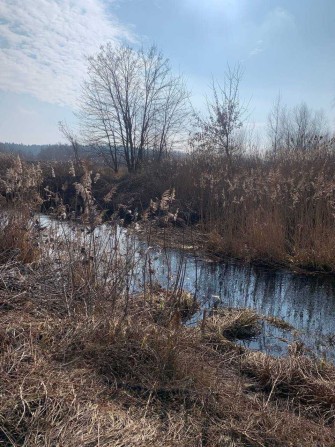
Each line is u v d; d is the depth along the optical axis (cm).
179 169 1669
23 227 710
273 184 1096
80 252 623
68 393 344
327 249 952
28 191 832
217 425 342
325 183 1030
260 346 563
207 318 616
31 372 360
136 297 605
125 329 460
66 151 2514
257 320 646
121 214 1509
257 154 1611
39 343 419
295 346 533
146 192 1625
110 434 302
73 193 1595
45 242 694
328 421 384
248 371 464
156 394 371
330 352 556
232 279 891
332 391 411
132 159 2244
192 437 320
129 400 357
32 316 490
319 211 1010
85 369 388
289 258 1002
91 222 608
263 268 970
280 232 1023
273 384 425
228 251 1051
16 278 583
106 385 372
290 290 841
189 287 816
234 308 693
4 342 403
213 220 1214
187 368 413
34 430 294
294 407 402
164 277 786
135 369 402
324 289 852
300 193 1083
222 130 1723
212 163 1587
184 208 1408
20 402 318
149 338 450
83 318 483
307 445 333
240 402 385
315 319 692
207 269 940
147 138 2238
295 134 2031
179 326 498
